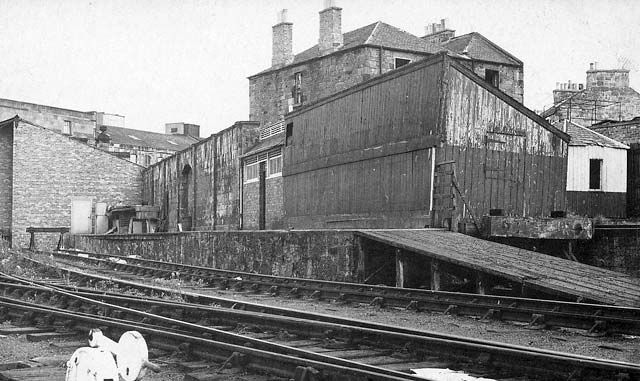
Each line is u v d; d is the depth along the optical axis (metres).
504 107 20.28
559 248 20.00
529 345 9.27
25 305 11.76
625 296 11.82
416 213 19.66
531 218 18.20
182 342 8.51
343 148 23.94
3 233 44.06
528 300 11.95
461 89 19.34
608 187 31.27
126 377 6.11
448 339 8.44
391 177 20.97
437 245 15.62
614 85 42.34
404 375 6.48
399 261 15.84
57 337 9.90
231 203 35.25
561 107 41.59
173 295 14.57
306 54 39.97
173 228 43.56
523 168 20.58
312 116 26.55
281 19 40.84
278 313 11.52
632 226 19.81
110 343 6.01
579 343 9.45
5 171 45.41
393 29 36.69
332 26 36.91
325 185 25.22
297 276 19.88
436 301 12.89
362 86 22.78
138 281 19.81
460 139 19.28
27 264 22.94
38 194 44.88
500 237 18.89
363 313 12.87
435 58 19.16
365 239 17.27
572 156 30.78
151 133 77.25
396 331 9.12
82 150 46.81
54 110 64.44
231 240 24.33
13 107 60.88
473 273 14.98
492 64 37.47
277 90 40.62
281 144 29.45
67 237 42.38
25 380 7.16
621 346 9.24
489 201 19.80
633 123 34.78
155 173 47.50
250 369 7.51
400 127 20.64
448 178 18.66
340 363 7.08
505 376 7.23
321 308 13.80
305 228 26.81
